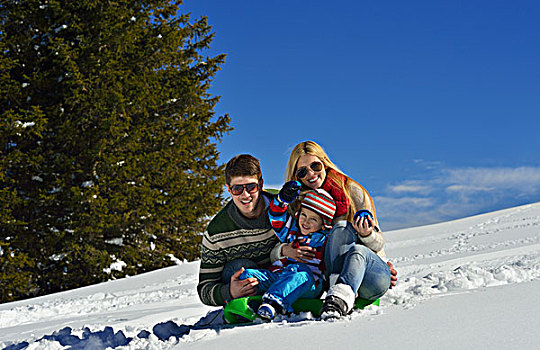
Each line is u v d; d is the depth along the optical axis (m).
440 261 6.54
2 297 13.48
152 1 17.05
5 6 14.70
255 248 3.04
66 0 14.89
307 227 2.87
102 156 14.60
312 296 2.75
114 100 14.41
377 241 2.79
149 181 16.14
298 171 3.03
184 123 16.86
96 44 14.84
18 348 3.07
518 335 1.65
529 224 11.12
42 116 13.64
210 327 2.78
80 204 14.11
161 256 16.39
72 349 2.80
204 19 18.48
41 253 14.29
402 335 1.85
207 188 16.81
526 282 2.94
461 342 1.66
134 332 2.94
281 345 1.95
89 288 9.73
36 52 14.83
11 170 14.21
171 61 17.75
